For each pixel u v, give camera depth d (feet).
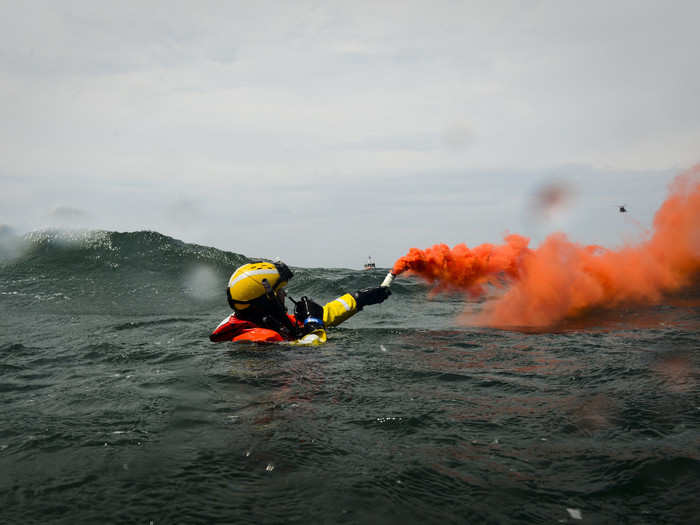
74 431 7.74
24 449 7.03
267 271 15.92
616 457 6.55
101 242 38.47
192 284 32.45
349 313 17.30
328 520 5.13
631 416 8.09
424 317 22.38
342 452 6.85
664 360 11.87
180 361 12.86
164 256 37.14
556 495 5.64
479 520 5.15
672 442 7.00
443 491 5.75
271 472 6.24
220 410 8.72
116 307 26.73
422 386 10.18
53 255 36.17
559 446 6.98
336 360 12.71
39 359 13.61
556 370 11.26
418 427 7.80
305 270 48.55
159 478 6.08
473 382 10.43
